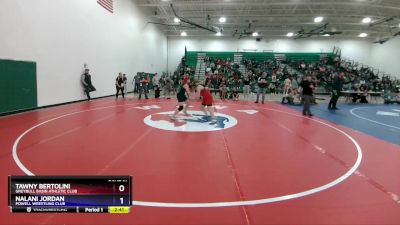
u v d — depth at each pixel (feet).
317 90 89.20
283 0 68.69
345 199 11.90
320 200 11.74
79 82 46.88
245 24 95.40
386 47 103.04
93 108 39.78
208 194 12.05
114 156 17.20
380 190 12.98
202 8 78.79
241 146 20.45
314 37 113.39
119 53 62.85
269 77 92.48
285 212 10.60
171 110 39.01
